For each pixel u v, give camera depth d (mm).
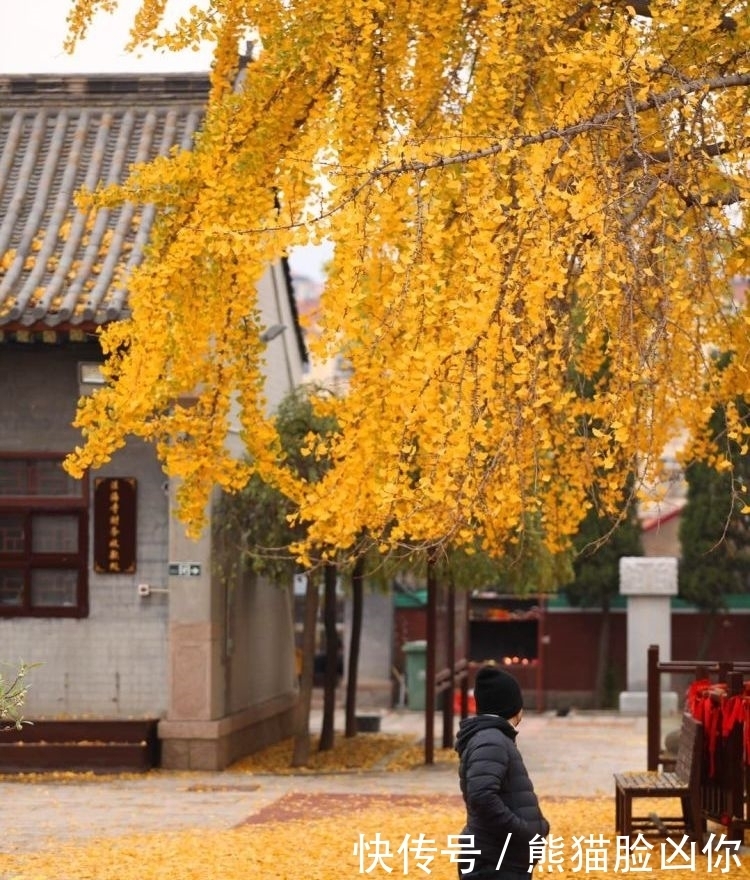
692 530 30562
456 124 8844
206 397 9203
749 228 8836
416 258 7535
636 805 13859
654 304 8805
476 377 7520
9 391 18109
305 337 25125
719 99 8914
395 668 31641
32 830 12375
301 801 14492
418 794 15156
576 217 7453
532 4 8766
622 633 31938
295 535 17953
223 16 9086
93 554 17984
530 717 28031
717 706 10883
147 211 18781
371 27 8469
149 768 17609
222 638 18531
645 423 8742
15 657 18000
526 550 17078
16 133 20266
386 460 8227
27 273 17891
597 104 8016
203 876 9961
